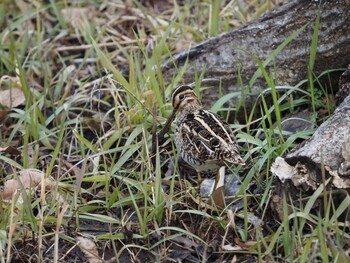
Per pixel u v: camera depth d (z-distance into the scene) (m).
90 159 11.25
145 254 9.85
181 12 15.01
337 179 9.46
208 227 10.06
